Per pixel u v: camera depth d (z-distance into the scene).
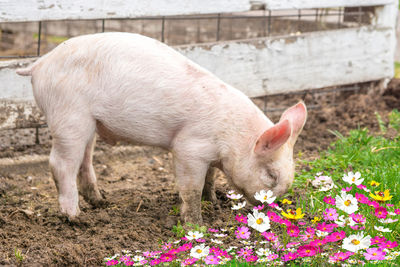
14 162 5.85
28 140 6.55
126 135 4.52
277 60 7.33
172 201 5.16
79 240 4.29
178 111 4.34
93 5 5.80
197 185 4.46
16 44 11.31
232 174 4.41
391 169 5.22
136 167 6.25
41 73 4.50
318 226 3.87
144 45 4.47
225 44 6.84
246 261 3.81
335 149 6.39
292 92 7.93
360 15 8.23
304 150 6.51
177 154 4.43
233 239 4.33
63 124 4.41
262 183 4.33
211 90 4.39
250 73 7.13
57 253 4.00
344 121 7.46
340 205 3.89
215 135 4.35
